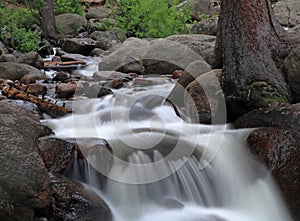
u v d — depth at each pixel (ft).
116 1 50.34
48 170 12.17
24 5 58.08
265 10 17.83
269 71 17.39
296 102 17.19
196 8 51.13
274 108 15.92
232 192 14.07
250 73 17.38
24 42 40.42
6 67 27.89
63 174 12.64
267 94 16.87
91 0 70.23
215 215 13.16
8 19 43.47
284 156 13.76
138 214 12.59
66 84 23.38
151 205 12.96
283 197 13.19
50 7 48.32
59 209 10.76
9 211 9.43
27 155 10.39
